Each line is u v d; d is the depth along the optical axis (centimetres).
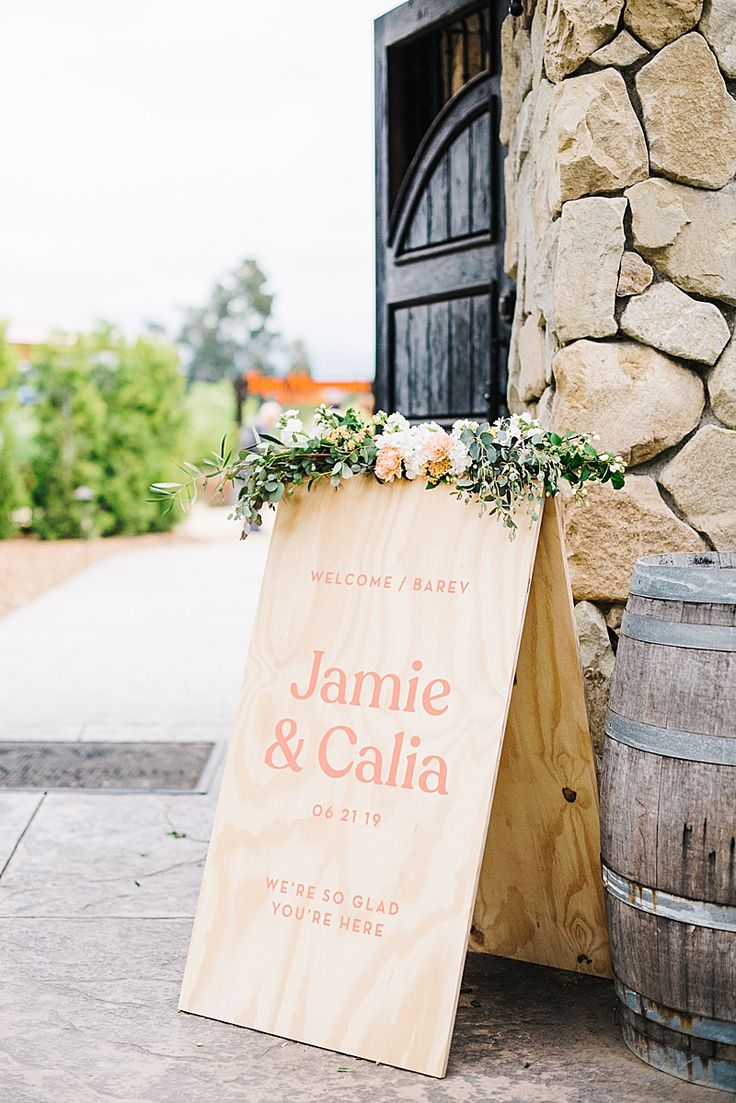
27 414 1817
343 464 272
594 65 298
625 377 298
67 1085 238
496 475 258
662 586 242
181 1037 259
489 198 397
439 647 265
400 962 252
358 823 264
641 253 300
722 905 231
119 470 1873
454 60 429
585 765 281
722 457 302
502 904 308
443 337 430
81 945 308
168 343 1973
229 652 782
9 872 363
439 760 258
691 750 233
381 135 456
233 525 2130
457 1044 259
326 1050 254
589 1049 257
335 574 281
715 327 300
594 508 300
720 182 298
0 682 682
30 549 1673
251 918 271
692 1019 239
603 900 287
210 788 460
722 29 296
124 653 781
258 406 2644
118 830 406
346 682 274
